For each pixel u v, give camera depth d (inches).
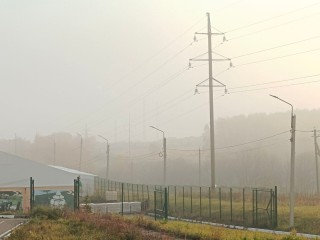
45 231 1022.4
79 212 1396.4
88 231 1019.9
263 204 1770.4
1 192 2206.0
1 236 1023.6
